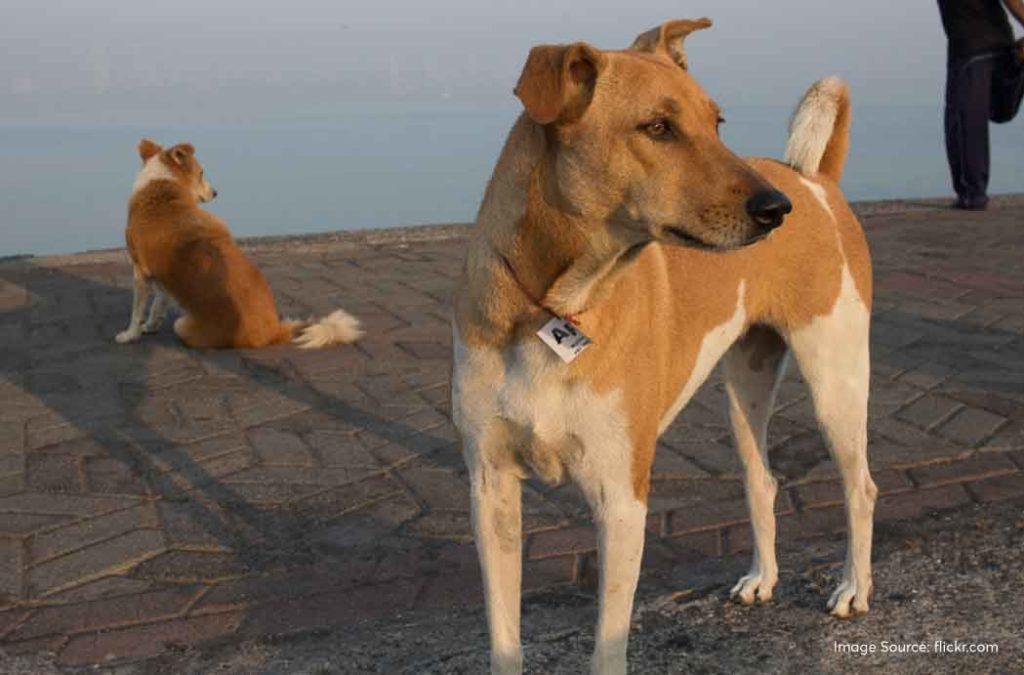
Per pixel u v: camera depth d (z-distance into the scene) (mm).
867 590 2172
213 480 2648
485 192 1926
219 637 2168
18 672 2090
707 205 1799
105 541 2428
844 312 2188
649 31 2041
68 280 4637
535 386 1860
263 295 3633
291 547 2412
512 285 1854
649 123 1812
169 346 3680
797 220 2170
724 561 2332
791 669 2031
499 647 1943
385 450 2773
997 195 6215
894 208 5914
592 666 1912
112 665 2107
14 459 2740
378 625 2180
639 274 1928
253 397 3127
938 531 2377
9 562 2363
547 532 2432
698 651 2080
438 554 2381
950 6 5500
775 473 2627
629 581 1899
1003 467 2605
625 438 1880
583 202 1827
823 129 2236
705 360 2105
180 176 3912
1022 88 5418
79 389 3207
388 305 4152
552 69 1807
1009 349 3389
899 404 2924
